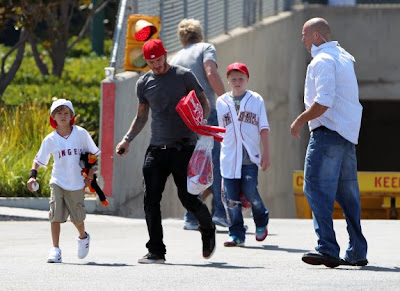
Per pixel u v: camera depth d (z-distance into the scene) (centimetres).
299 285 2222
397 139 11088
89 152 2745
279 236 3588
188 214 3781
